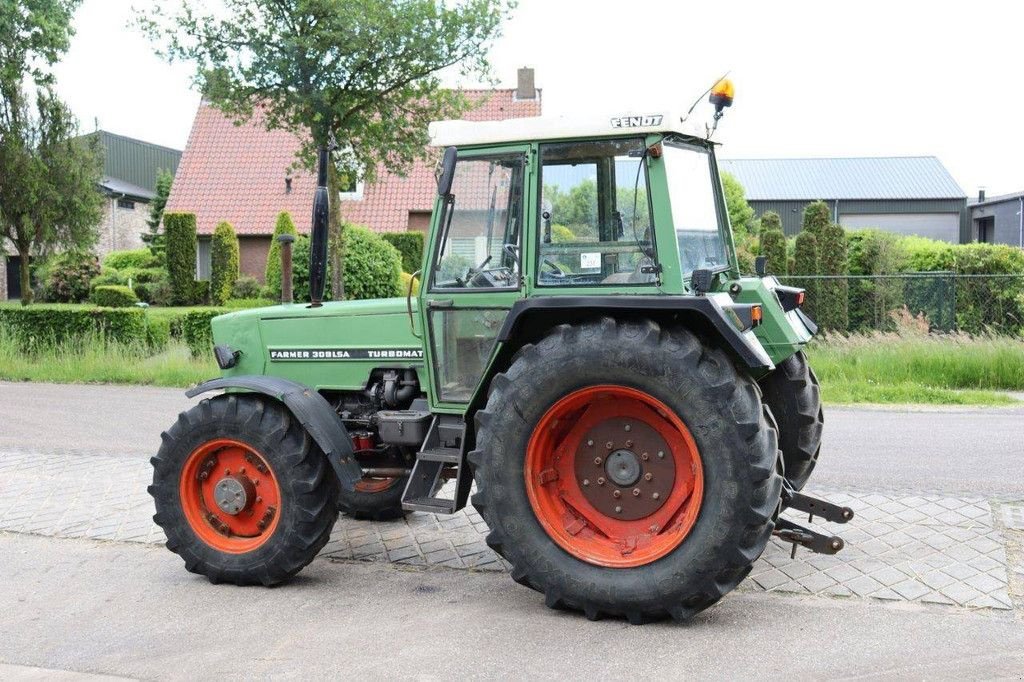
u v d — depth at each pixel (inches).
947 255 832.3
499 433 187.9
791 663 162.1
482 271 204.4
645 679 157.5
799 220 1663.4
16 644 178.5
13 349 625.3
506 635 178.2
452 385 209.6
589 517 191.5
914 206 1657.2
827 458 332.2
